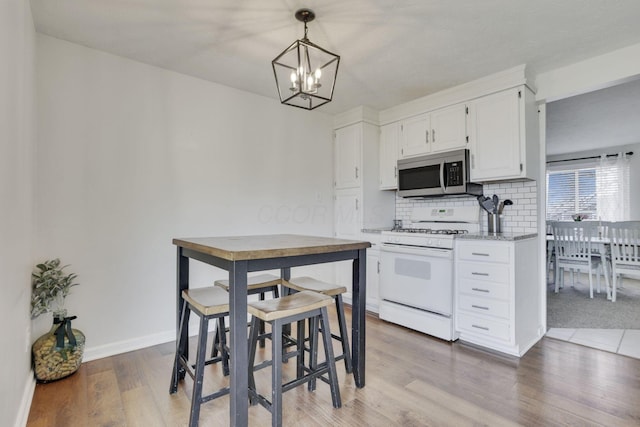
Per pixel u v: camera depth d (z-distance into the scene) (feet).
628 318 10.88
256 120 10.78
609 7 6.23
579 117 13.43
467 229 10.86
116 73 8.16
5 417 4.36
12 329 4.74
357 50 7.89
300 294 6.04
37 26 6.89
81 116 7.67
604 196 18.78
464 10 6.32
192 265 9.36
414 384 6.64
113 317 8.07
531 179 9.29
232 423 4.69
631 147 17.94
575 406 5.85
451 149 10.28
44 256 7.17
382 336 9.33
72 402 5.92
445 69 8.94
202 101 9.59
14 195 4.81
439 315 9.24
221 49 7.89
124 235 8.25
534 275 9.10
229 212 10.11
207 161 9.67
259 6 6.21
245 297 4.83
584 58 8.31
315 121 12.50
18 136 5.09
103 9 6.32
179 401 6.02
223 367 6.97
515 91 8.86
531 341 8.77
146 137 8.61
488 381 6.77
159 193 8.80
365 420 5.48
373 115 12.39
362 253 6.47
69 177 7.50
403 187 11.59
